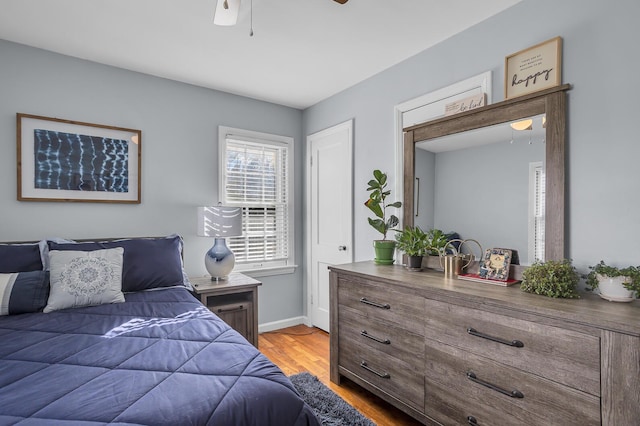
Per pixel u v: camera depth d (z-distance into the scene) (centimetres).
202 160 317
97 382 108
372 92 296
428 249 232
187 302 208
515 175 192
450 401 169
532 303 142
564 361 129
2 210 234
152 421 89
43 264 217
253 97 347
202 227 286
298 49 250
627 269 146
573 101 172
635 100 153
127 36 230
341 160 330
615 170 159
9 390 103
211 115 323
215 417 95
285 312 371
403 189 269
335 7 199
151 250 247
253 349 139
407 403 190
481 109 207
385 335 205
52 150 250
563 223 171
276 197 367
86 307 196
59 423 86
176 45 243
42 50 247
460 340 164
